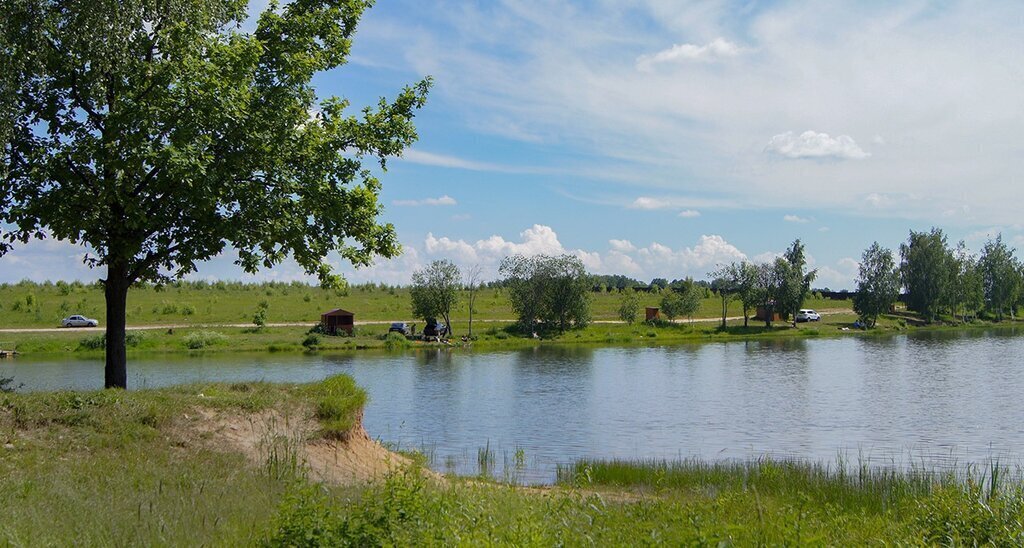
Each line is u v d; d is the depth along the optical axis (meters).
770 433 33.69
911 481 20.47
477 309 122.44
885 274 124.69
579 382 54.59
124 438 14.08
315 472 15.15
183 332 83.31
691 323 120.69
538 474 23.77
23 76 17.50
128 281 18.86
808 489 19.67
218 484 12.41
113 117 16.77
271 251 19.27
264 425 16.25
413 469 11.99
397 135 21.45
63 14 17.33
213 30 19.69
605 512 10.65
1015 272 154.25
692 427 35.25
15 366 57.62
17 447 12.99
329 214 19.55
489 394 47.66
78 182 17.53
